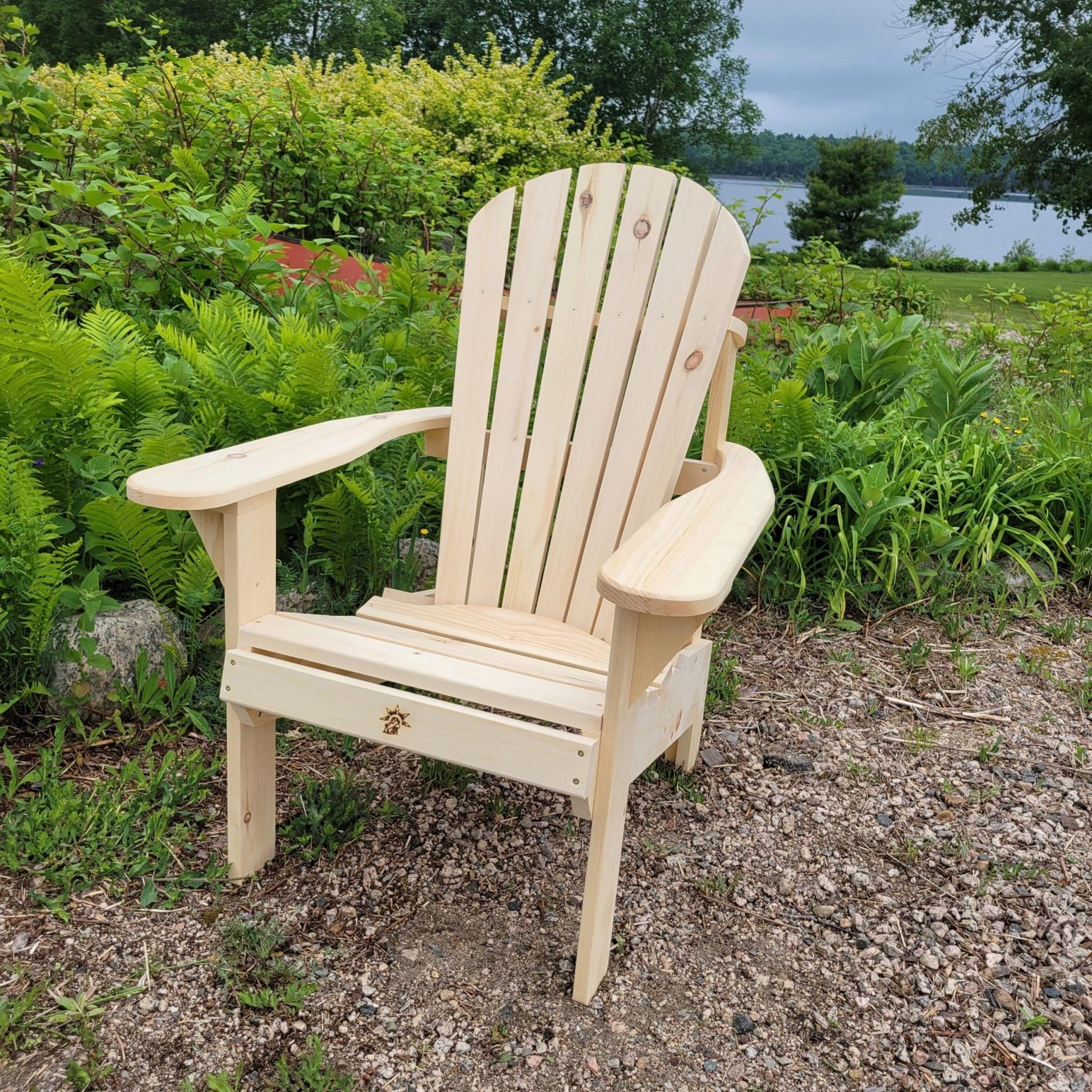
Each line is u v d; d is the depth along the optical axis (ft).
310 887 5.90
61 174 12.66
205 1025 4.84
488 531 6.98
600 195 6.78
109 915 5.50
